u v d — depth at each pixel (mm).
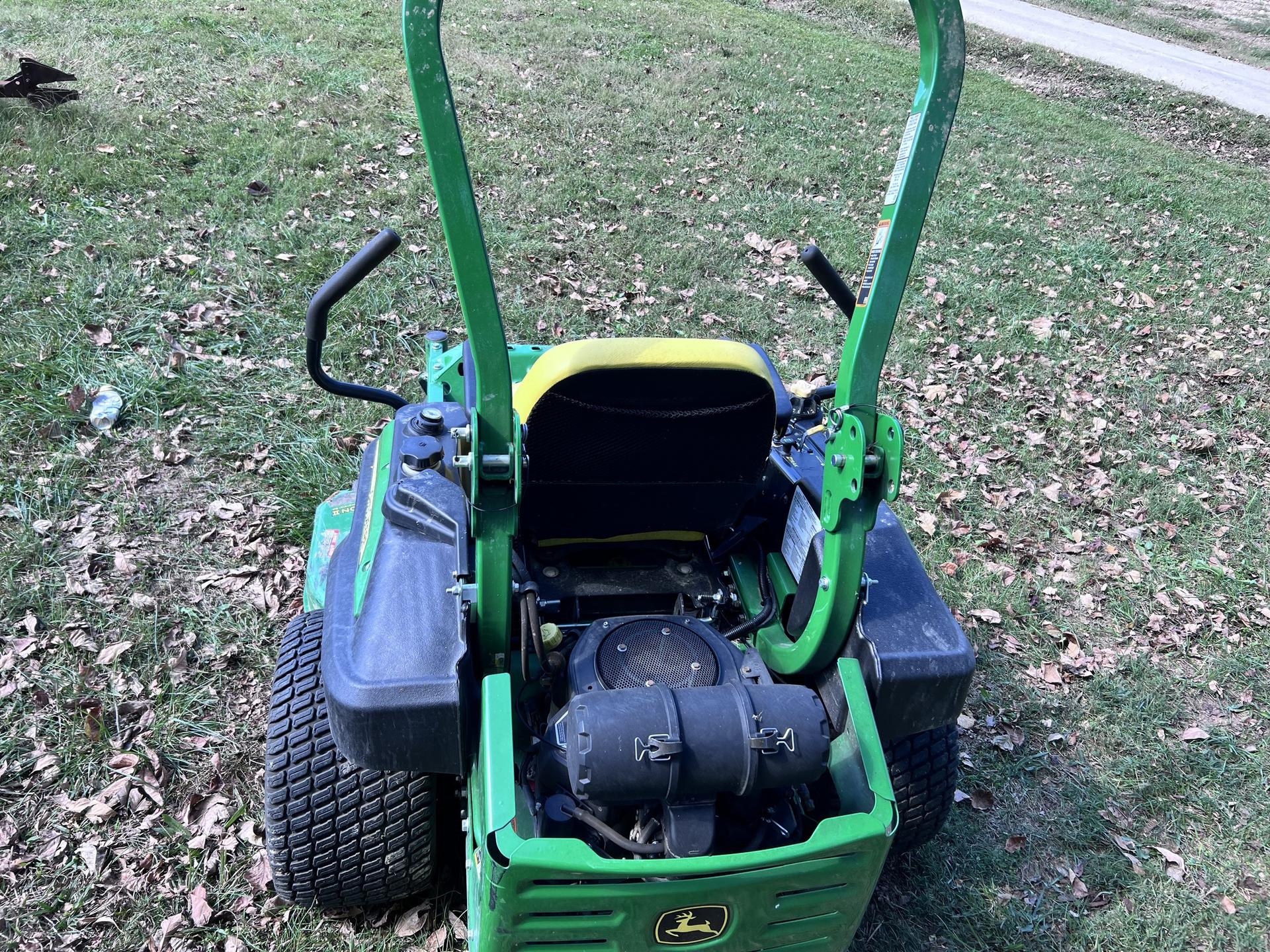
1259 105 16609
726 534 2857
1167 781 3682
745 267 7180
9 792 3014
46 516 4035
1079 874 3262
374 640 2207
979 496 5184
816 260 2607
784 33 15078
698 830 2049
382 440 3023
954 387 6141
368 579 2408
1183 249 9188
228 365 5070
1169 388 6613
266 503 4281
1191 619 4562
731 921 2076
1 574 3713
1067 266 8242
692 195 8250
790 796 2385
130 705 3322
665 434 2369
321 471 4449
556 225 7223
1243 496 5570
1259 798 3654
